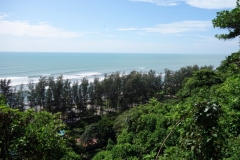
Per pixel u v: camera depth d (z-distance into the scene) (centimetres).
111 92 5866
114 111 5791
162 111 1681
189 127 356
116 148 1186
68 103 5031
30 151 441
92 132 3475
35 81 8594
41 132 461
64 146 514
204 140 325
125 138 1634
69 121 4891
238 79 848
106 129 3481
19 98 4503
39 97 4809
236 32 898
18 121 462
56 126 507
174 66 19500
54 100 4900
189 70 7950
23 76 9944
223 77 2420
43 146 452
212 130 330
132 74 6944
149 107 1992
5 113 441
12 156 440
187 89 2505
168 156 434
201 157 328
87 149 3369
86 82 5466
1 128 436
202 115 335
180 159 379
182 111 367
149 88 6694
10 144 438
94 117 5112
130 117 1909
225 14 845
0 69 12544
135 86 6216
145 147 1193
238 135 557
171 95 7056
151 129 1422
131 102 6006
